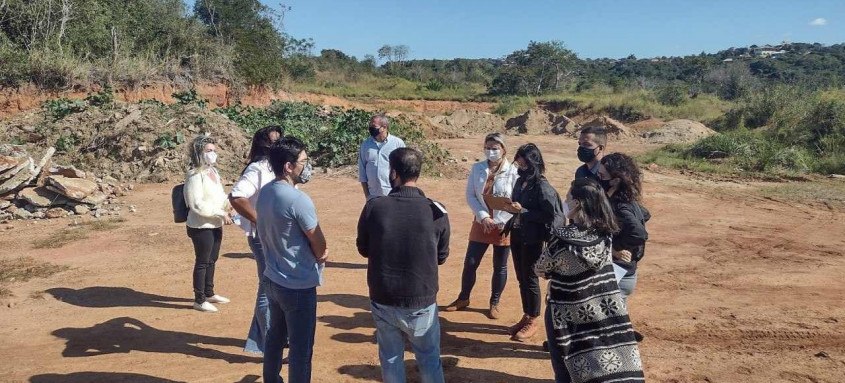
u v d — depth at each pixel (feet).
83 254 28.09
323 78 207.21
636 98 131.34
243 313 21.30
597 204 12.61
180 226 33.12
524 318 18.90
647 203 41.29
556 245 12.58
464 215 36.55
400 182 13.05
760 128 91.35
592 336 12.44
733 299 22.59
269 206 13.12
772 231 33.65
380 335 13.11
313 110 70.64
